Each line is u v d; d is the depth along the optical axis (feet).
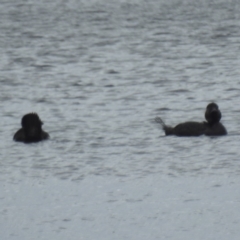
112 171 61.16
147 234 49.11
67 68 116.98
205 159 63.93
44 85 101.50
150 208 53.26
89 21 180.04
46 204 54.39
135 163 63.26
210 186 57.52
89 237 48.75
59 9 204.13
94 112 83.15
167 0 221.46
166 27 167.94
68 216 52.16
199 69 113.50
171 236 48.78
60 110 84.79
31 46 142.10
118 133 73.05
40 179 59.67
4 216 52.34
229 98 90.43
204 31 160.45
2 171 61.82
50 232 49.52
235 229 49.73
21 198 55.67
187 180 58.90
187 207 53.52
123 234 49.19
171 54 130.21
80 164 63.10
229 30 161.48
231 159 63.87
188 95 92.68
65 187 57.82
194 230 49.67
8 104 88.89
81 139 71.05
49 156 65.51
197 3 212.64
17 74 111.55
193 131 71.10
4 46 142.51
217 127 71.36
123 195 55.93
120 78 106.63
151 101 89.10
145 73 110.63
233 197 55.11
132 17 186.70
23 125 70.95
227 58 124.26
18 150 67.46
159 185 57.82
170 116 81.51
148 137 71.20
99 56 129.39
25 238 48.70
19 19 184.34
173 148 67.26
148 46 140.87
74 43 146.10
